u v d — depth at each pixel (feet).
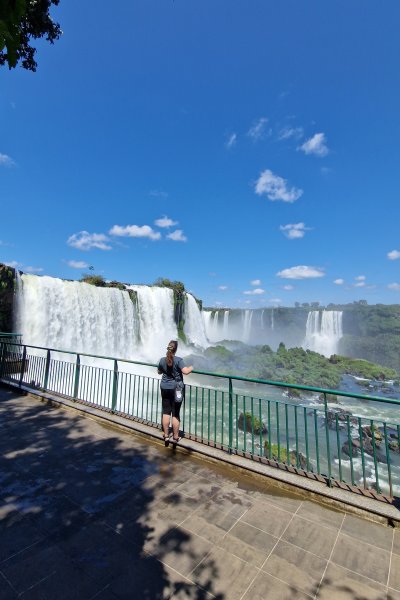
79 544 9.73
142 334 108.27
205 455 16.12
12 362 31.71
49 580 8.36
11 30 4.86
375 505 11.92
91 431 19.36
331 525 11.25
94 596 7.92
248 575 8.80
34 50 22.24
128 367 83.25
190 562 9.20
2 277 63.77
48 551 9.39
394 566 9.38
